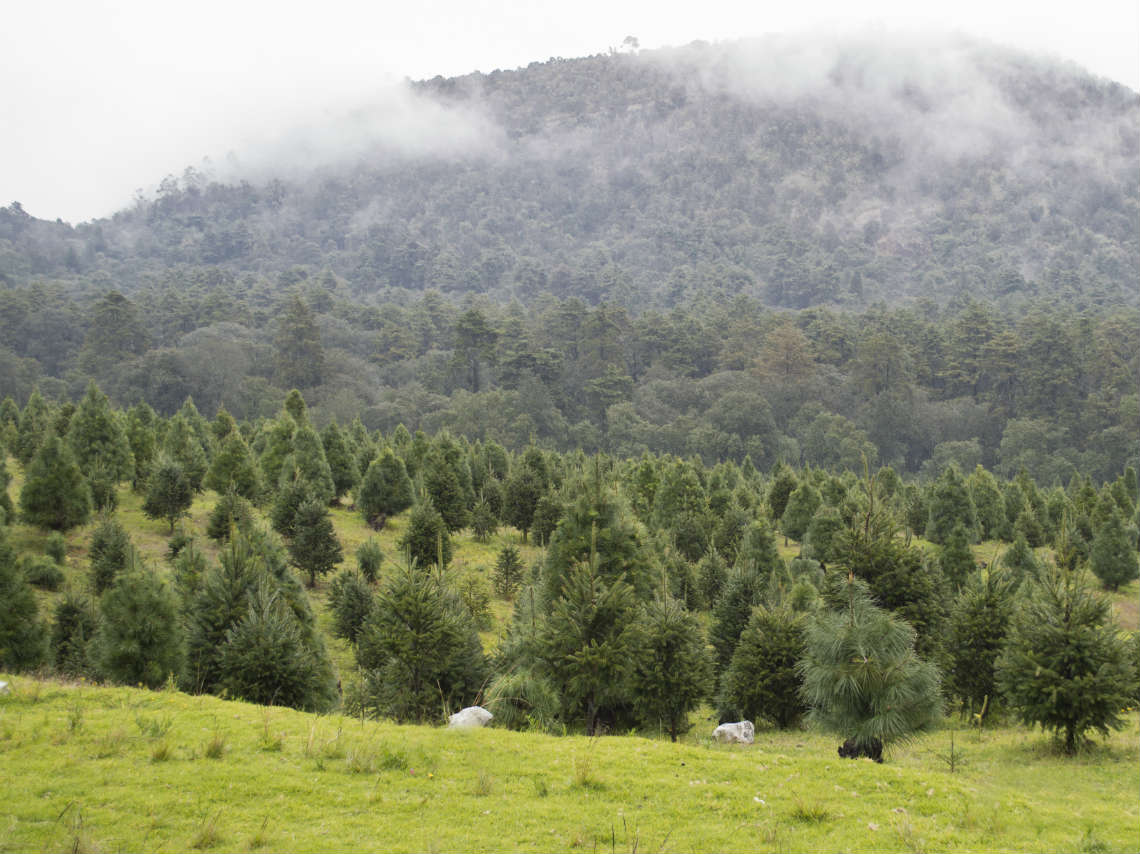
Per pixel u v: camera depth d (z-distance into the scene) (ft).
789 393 432.66
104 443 164.14
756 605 91.97
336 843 34.63
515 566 143.33
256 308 590.55
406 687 74.74
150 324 519.19
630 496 195.93
